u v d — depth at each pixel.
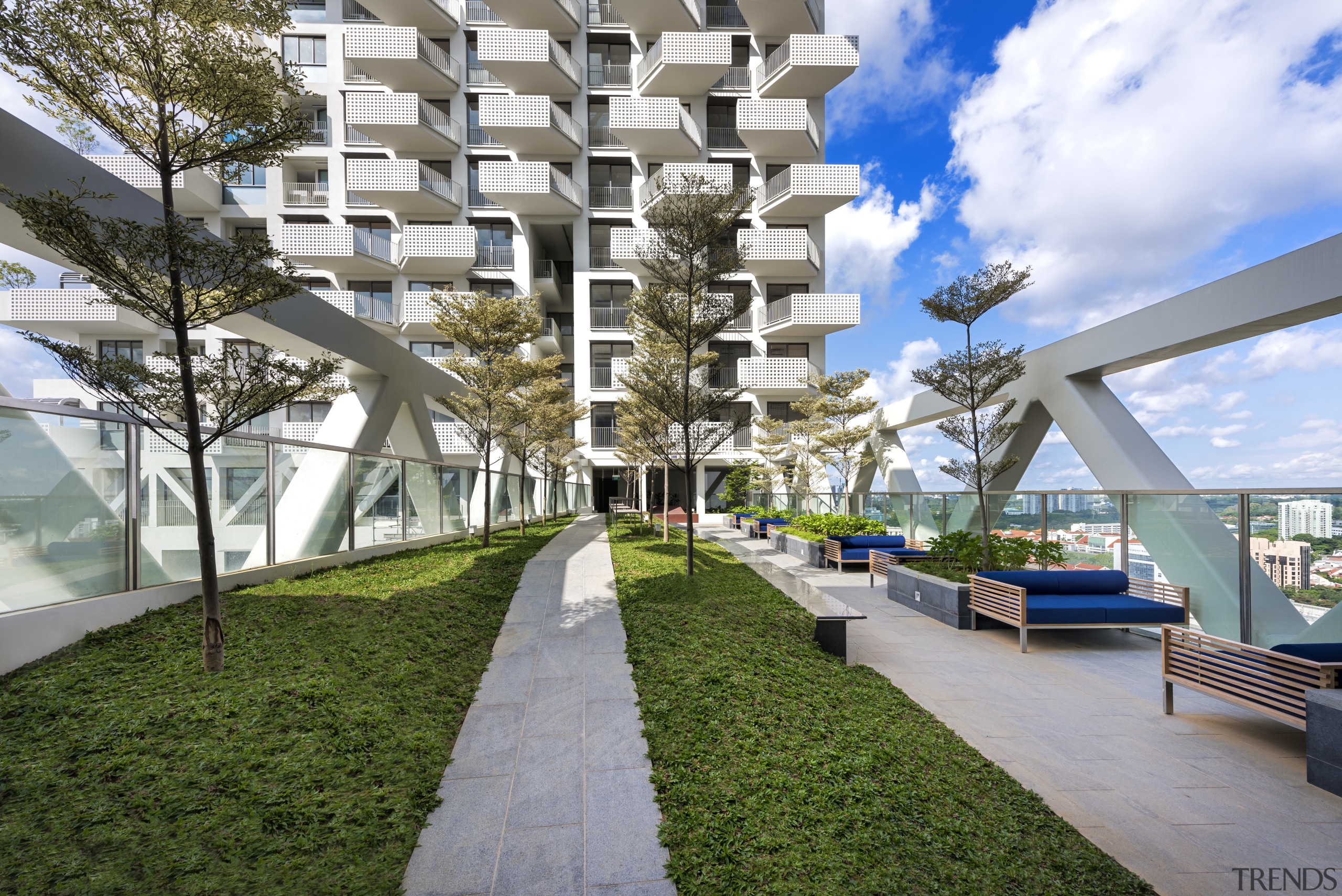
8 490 4.78
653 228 9.84
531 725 4.65
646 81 27.98
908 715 4.96
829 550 13.27
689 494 9.61
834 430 23.31
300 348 11.65
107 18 4.25
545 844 3.23
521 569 10.34
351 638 5.80
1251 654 4.62
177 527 6.64
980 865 3.01
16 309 23.02
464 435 15.05
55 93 4.47
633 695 5.16
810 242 27.80
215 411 5.20
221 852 2.92
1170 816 3.57
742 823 3.35
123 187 7.32
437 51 27.16
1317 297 8.22
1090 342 12.55
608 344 29.34
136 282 4.64
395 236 27.42
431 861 3.08
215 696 4.31
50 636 4.93
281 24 4.99
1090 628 7.39
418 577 8.74
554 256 35.16
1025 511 11.11
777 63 27.70
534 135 26.80
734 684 5.20
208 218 27.30
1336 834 3.39
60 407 5.25
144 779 3.38
